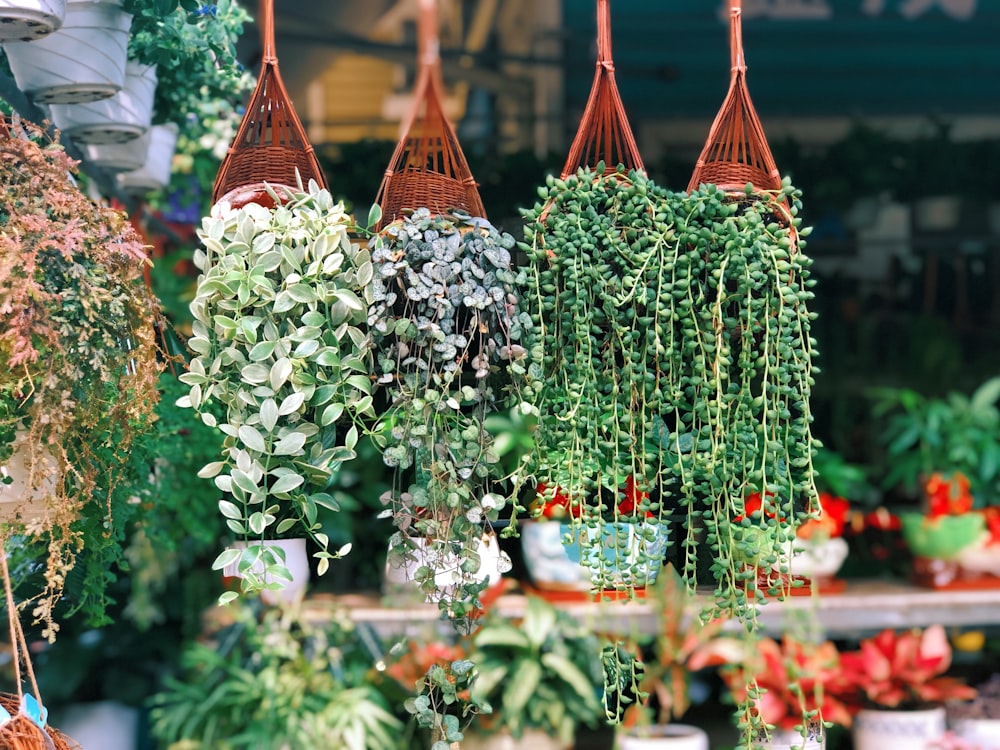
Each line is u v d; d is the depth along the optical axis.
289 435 1.44
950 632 3.20
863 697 2.89
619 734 2.75
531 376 1.44
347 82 3.98
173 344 1.74
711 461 1.45
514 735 2.71
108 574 1.75
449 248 1.44
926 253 3.99
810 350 1.48
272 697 2.81
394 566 1.48
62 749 1.38
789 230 1.51
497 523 1.75
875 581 3.03
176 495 2.32
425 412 1.44
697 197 1.46
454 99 4.01
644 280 1.47
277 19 3.76
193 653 2.99
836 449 3.67
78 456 1.39
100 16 1.61
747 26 3.89
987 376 3.75
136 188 2.53
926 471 3.15
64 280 1.33
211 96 2.44
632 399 1.47
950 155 3.49
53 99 1.68
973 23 3.90
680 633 2.87
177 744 2.83
